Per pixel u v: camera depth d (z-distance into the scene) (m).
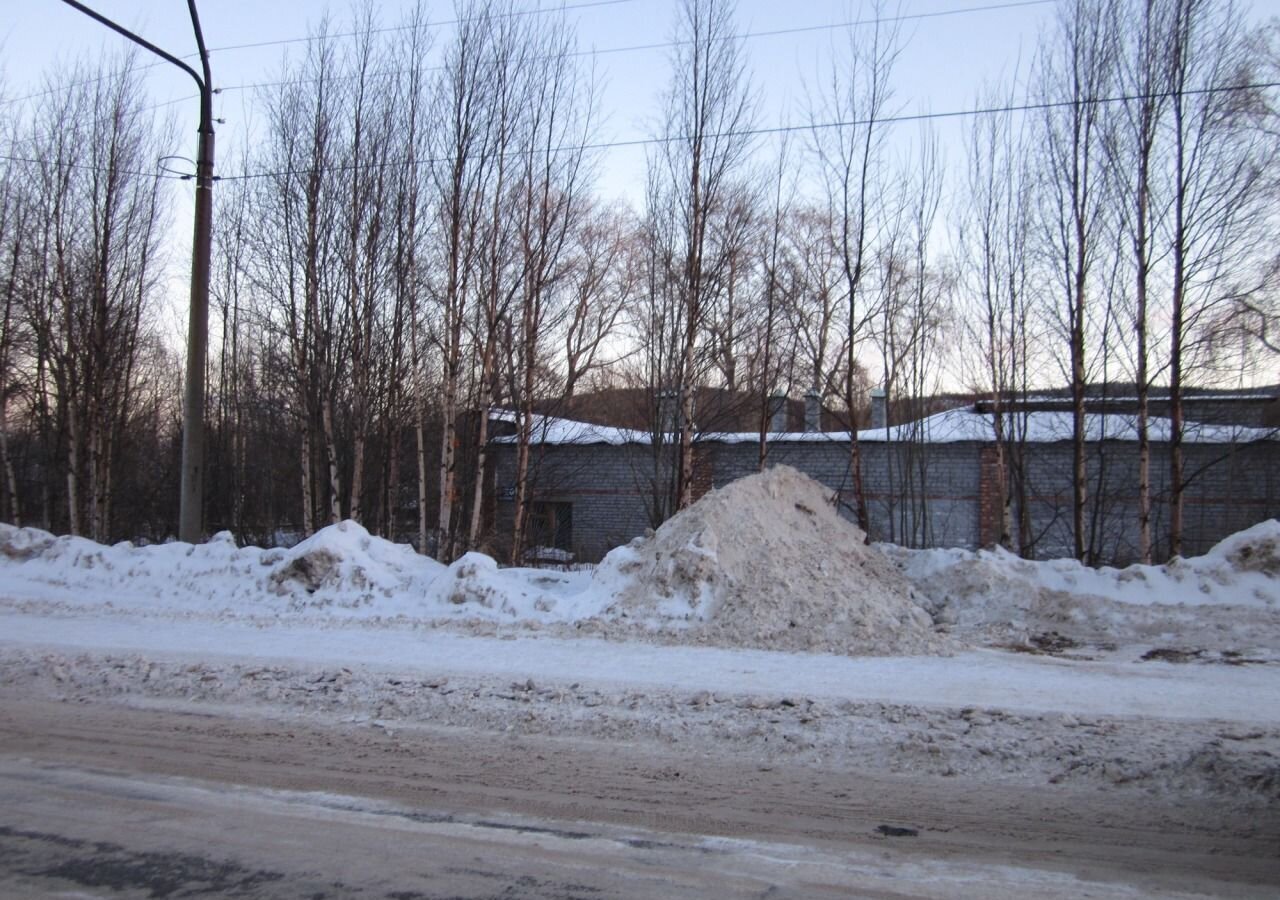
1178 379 15.72
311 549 13.79
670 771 6.63
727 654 10.28
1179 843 5.38
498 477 28.09
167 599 13.92
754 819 5.75
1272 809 5.86
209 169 14.76
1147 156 15.90
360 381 19.48
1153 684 8.91
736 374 20.20
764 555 12.23
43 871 4.93
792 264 19.31
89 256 23.45
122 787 6.30
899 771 6.61
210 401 32.97
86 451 23.98
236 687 8.77
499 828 5.58
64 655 9.91
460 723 7.78
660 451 22.42
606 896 4.64
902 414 24.06
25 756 6.98
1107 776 6.40
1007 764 6.66
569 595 13.33
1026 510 19.22
